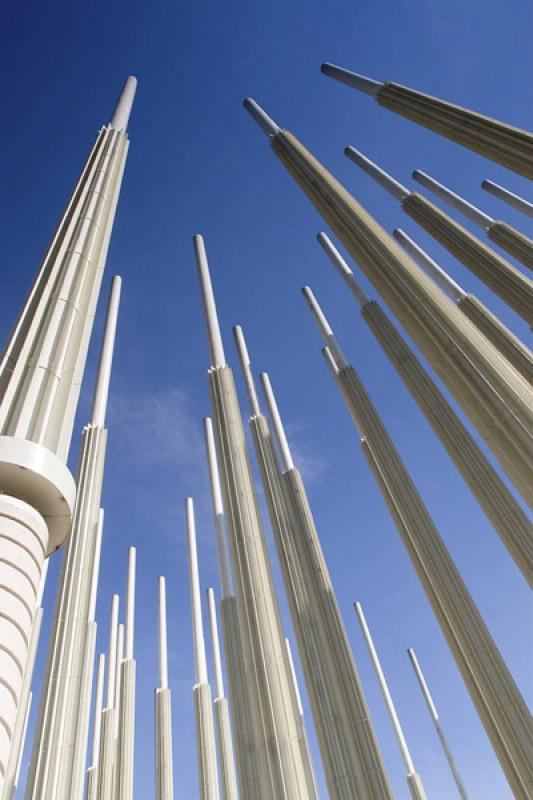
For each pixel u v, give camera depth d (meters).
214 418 19.03
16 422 6.20
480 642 12.72
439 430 14.43
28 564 5.24
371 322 17.31
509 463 10.80
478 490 13.54
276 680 14.44
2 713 4.52
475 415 11.26
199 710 23.05
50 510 5.80
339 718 15.13
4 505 5.43
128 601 26.34
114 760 23.14
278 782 13.09
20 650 4.86
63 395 6.90
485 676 12.33
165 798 21.42
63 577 15.30
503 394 10.91
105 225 9.97
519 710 11.81
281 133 18.20
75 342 7.58
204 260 22.19
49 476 5.70
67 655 14.13
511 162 12.31
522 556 12.55
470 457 13.86
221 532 22.81
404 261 13.56
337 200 15.45
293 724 14.06
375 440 16.98
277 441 22.09
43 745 12.88
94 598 19.16
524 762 11.31
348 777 14.26
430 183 19.66
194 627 24.70
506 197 19.09
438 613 13.82
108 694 25.50
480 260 14.29
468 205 18.06
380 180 18.61
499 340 14.45
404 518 15.16
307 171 16.61
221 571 22.06
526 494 10.46
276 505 19.30
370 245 14.24
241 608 15.72
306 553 18.23
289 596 17.69
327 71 18.09
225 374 19.62
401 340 16.25
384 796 13.73
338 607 17.02
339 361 19.94
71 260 8.62
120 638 27.77
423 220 16.31
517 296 13.29
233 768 23.16
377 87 16.22
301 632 16.80
